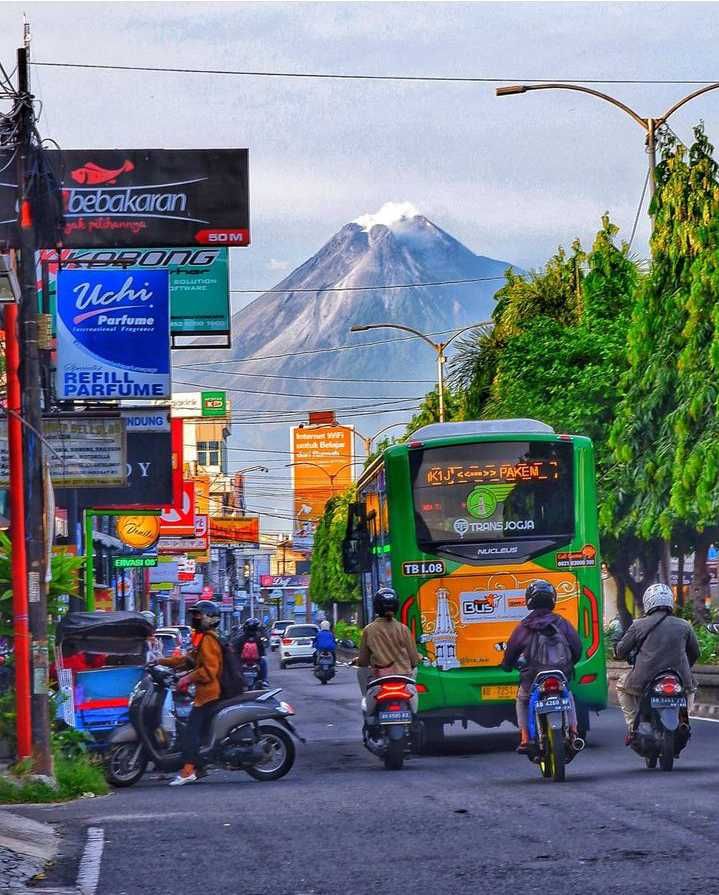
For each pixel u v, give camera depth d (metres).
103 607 59.16
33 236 21.48
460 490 25.77
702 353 40.62
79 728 24.27
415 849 12.72
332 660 67.75
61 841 14.23
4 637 24.00
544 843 12.72
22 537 20.89
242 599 181.50
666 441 42.25
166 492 42.94
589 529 25.78
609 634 47.50
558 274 61.59
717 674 33.78
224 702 21.34
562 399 49.25
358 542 30.75
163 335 40.31
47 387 40.03
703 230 40.91
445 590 25.56
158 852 13.20
